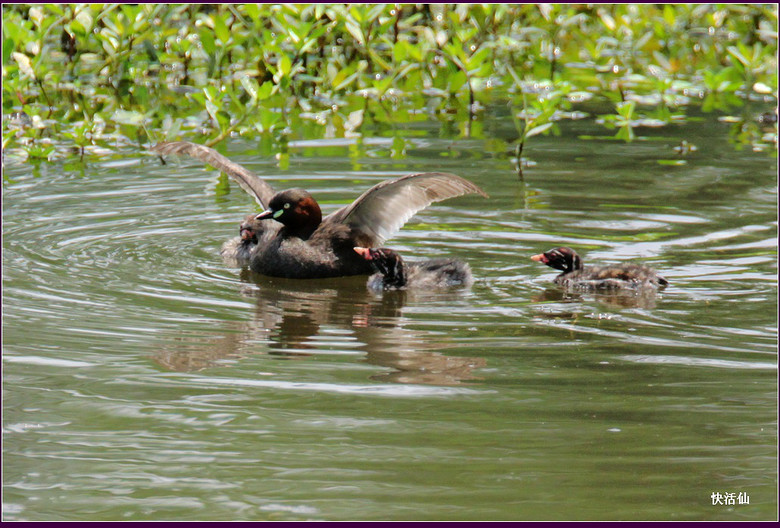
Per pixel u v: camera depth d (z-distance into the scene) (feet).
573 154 64.18
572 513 23.77
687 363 33.45
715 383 31.65
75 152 65.51
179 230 50.88
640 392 30.96
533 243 48.80
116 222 51.60
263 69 79.30
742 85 84.53
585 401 30.27
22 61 71.72
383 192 45.50
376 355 34.37
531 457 26.66
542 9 89.35
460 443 27.48
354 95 81.46
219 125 66.49
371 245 47.09
